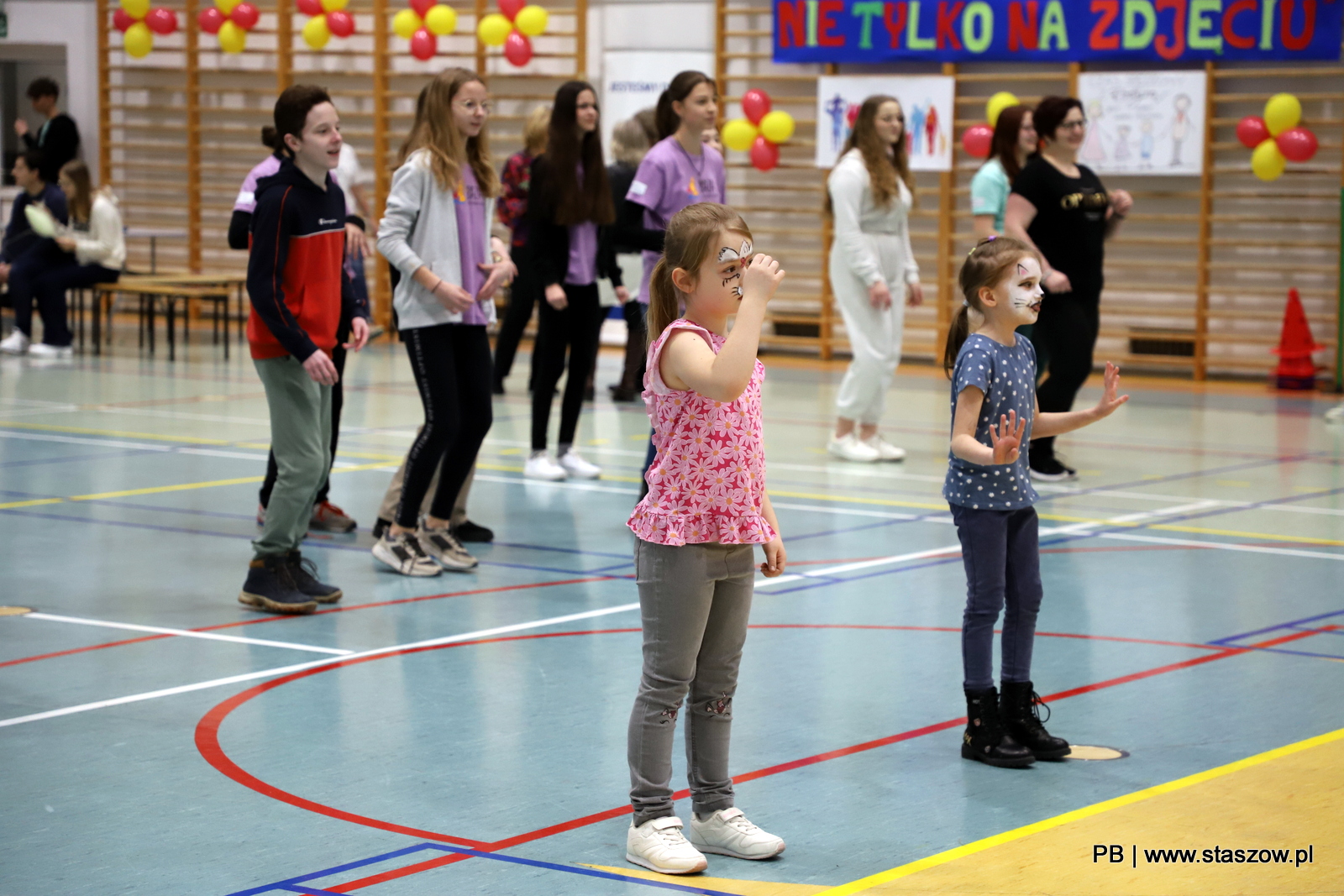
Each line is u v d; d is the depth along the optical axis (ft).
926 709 13.55
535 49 49.93
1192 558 20.11
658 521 9.89
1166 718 13.21
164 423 31.76
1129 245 43.29
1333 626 16.49
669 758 10.11
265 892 9.36
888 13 44.60
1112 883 9.55
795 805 11.07
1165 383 41.55
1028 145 27.04
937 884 9.54
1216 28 40.63
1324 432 32.35
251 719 13.10
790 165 46.88
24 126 53.98
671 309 10.20
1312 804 11.00
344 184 37.40
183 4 56.18
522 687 14.15
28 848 10.11
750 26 47.44
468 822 10.67
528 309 36.81
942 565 19.65
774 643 15.78
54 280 43.78
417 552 19.10
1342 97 39.65
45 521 22.03
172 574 18.86
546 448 26.45
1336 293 40.70
